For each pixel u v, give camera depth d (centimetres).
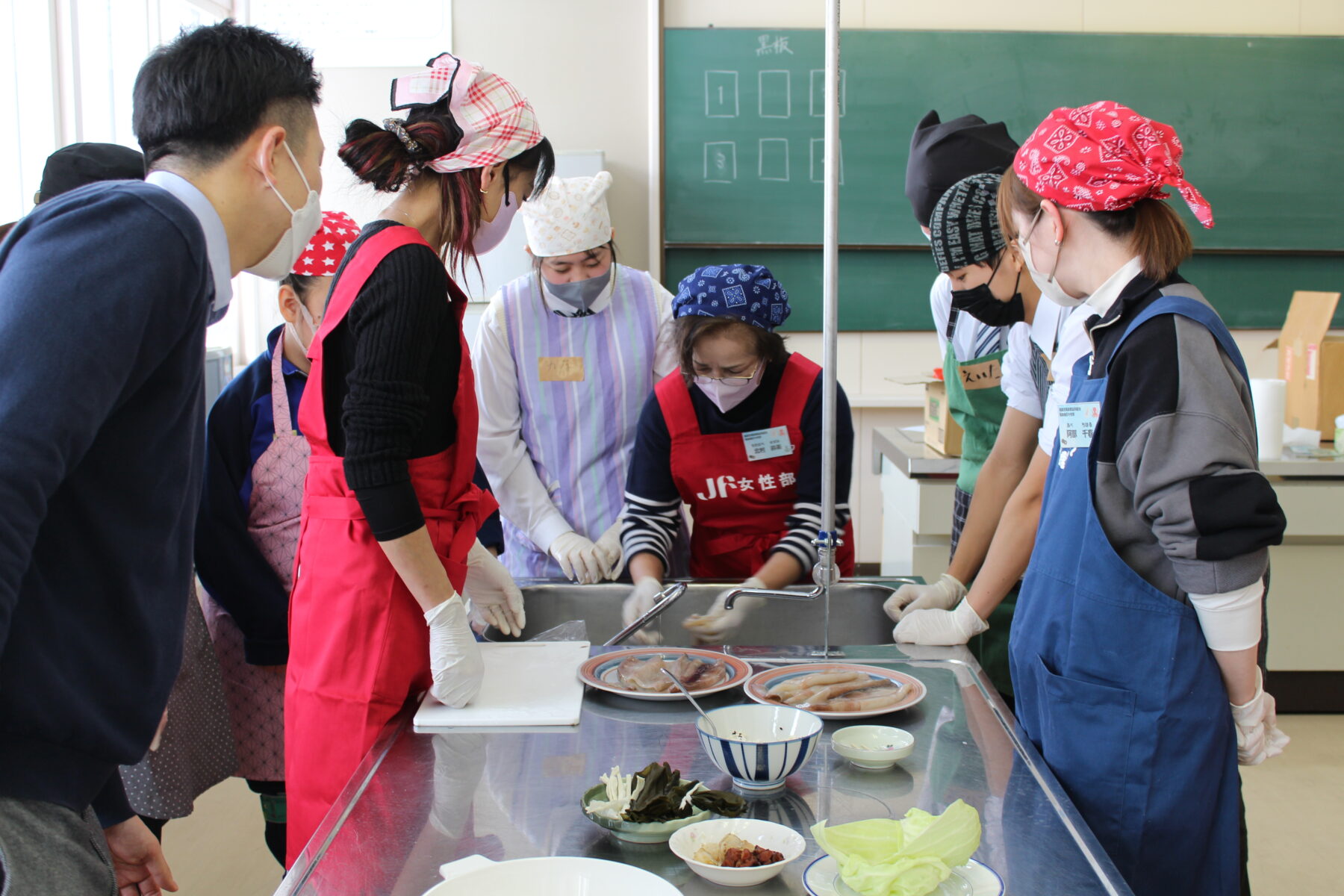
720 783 104
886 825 83
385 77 448
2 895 92
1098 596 115
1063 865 85
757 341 184
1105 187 114
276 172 101
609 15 450
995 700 129
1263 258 461
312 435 131
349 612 126
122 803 118
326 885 83
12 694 89
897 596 176
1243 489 103
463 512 138
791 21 452
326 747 128
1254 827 263
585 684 135
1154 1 454
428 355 123
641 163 458
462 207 132
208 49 97
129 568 97
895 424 478
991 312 183
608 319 230
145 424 95
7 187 311
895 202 459
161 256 89
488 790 102
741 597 165
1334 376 337
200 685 179
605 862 79
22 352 80
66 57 333
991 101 454
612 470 232
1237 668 110
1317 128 455
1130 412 109
